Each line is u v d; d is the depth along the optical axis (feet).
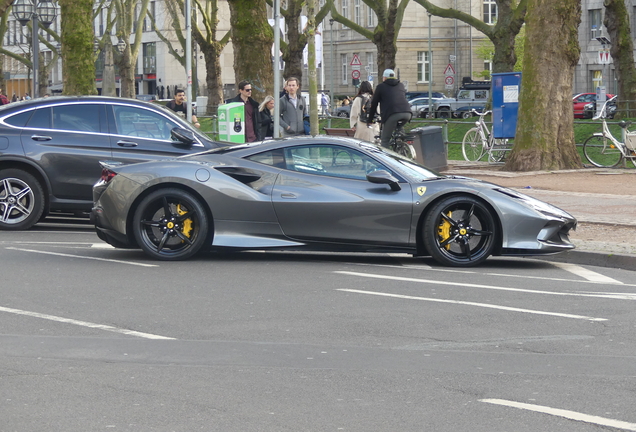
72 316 31.94
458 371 24.84
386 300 35.22
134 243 44.88
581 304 34.65
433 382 23.72
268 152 44.60
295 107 74.64
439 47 343.87
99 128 56.70
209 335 29.19
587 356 26.63
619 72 158.40
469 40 342.03
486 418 20.74
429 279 40.19
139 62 400.26
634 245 46.65
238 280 39.55
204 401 22.00
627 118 149.18
